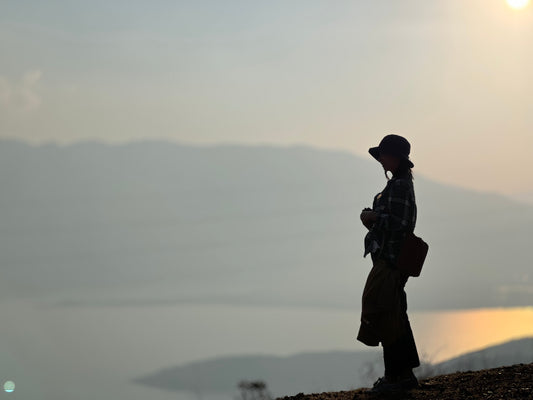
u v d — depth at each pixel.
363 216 5.72
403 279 5.66
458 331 109.56
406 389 5.82
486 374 6.25
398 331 5.62
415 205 5.68
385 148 5.77
